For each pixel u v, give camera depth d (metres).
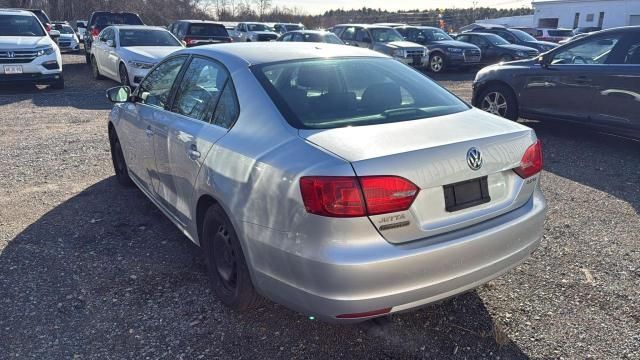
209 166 3.01
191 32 16.48
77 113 9.49
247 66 3.18
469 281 2.62
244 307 3.02
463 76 17.98
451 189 2.54
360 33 18.34
